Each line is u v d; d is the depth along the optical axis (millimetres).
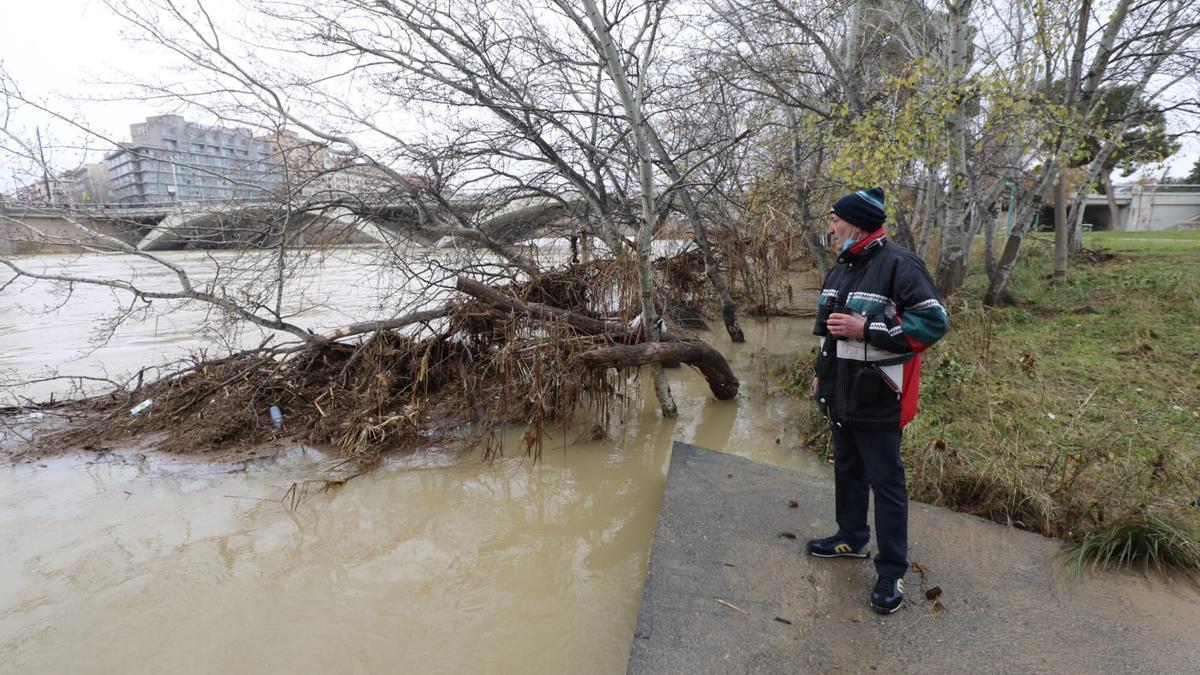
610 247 7328
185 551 4145
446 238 7676
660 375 6617
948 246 9508
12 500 4824
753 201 10125
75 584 3770
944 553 3383
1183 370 5961
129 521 4527
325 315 11047
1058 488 3879
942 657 2629
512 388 5992
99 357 8914
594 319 6871
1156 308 8094
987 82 7410
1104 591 3029
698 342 6605
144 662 3125
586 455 5750
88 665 3102
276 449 5785
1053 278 10523
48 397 7293
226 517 4598
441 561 4059
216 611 3527
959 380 5730
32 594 3672
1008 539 3520
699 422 6543
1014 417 5121
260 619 3457
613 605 3561
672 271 9180
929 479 4273
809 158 9711
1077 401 5387
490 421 6043
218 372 6785
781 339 10344
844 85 8727
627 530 4453
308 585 3783
